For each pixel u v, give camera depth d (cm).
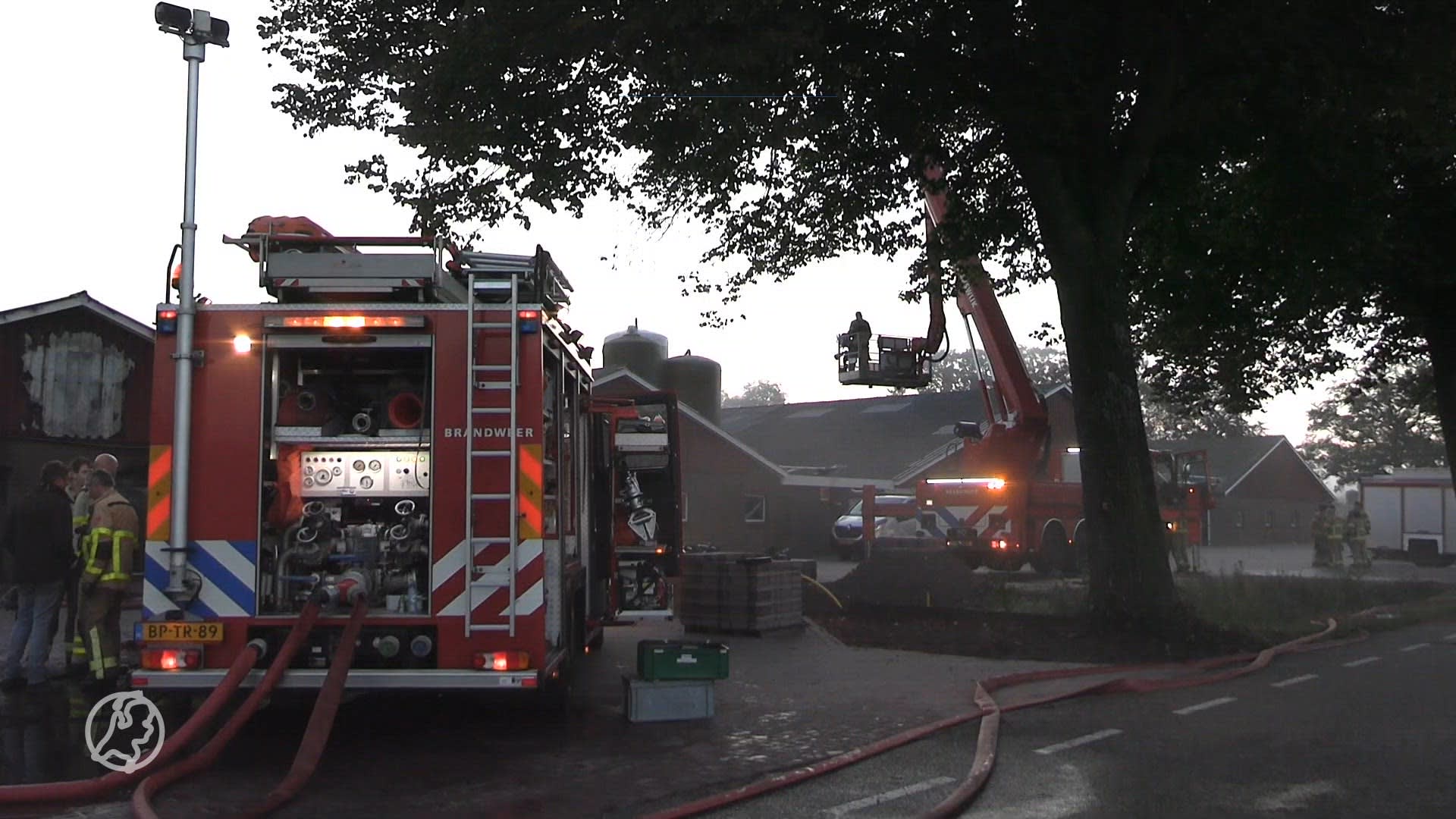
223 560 744
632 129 1388
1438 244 2114
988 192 1856
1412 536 3916
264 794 649
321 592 727
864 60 1495
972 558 2567
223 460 751
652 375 4212
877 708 933
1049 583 2283
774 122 1380
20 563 950
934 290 2012
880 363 2186
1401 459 7050
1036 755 784
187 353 752
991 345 2562
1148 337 2312
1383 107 1534
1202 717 923
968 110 1638
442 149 1395
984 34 1472
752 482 3788
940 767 739
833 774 721
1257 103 1611
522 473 754
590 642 1119
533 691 877
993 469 2533
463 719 874
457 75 1355
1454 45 1447
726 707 937
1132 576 1378
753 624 1382
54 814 605
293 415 767
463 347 764
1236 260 2116
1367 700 1007
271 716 877
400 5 1490
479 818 606
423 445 772
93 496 968
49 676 1016
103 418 1970
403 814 614
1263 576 2478
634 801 644
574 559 946
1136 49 1470
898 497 3322
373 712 898
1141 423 1428
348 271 781
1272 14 1428
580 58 1382
